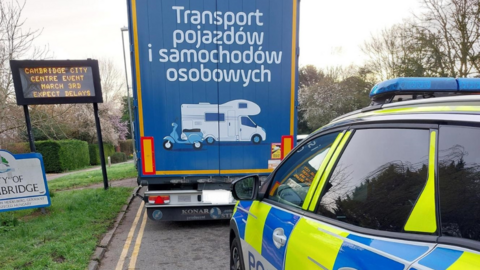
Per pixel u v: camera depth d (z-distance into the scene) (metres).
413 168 1.28
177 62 5.01
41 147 21.91
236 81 5.16
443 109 1.23
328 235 1.51
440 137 1.20
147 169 5.11
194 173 5.20
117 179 12.67
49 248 4.41
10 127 9.28
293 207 2.01
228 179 5.26
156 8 4.89
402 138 1.37
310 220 1.72
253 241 2.46
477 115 1.08
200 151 5.18
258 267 2.33
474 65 14.50
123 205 7.29
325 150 1.88
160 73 5.00
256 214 2.50
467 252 0.99
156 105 5.03
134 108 5.00
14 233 5.11
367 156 1.53
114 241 5.07
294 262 1.71
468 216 1.05
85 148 26.83
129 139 40.66
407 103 1.44
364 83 25.27
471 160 1.09
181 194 5.24
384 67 23.66
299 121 36.31
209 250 4.65
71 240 4.79
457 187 1.10
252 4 5.06
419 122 1.30
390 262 1.15
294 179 2.14
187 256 4.45
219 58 5.09
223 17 5.02
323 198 1.72
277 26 5.15
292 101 5.30
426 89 1.71
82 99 7.19
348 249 1.35
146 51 4.93
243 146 5.26
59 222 5.68
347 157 1.66
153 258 4.38
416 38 16.33
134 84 4.96
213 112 5.16
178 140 5.12
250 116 5.23
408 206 1.24
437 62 15.64
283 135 5.32
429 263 1.04
